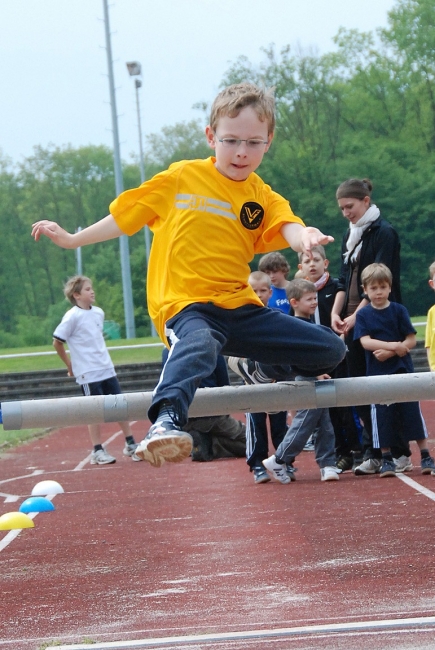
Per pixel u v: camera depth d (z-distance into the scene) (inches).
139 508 417.1
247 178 226.8
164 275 223.0
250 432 462.3
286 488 436.5
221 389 226.5
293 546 300.2
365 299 438.6
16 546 339.0
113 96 2256.4
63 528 374.0
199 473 534.3
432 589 229.9
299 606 223.1
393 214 3358.8
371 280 422.3
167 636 202.7
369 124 3676.2
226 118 217.6
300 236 211.0
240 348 221.6
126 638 203.8
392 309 427.8
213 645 192.7
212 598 238.4
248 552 296.5
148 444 187.6
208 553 300.4
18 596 257.4
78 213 4675.2
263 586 247.9
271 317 220.1
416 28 3659.0
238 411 227.1
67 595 254.8
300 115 3705.7
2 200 4633.4
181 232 221.8
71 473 587.2
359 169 3430.1
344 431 476.7
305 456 585.3
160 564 288.8
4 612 239.0
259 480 459.5
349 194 435.5
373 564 264.5
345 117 3698.3
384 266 425.4
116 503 439.2
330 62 3730.3
